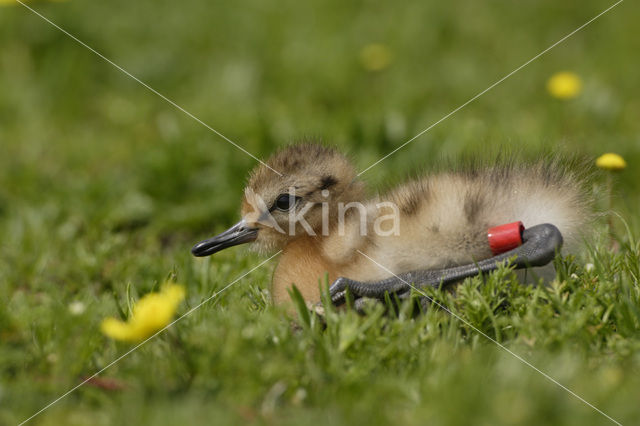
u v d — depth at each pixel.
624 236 14.35
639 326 10.80
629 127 22.05
